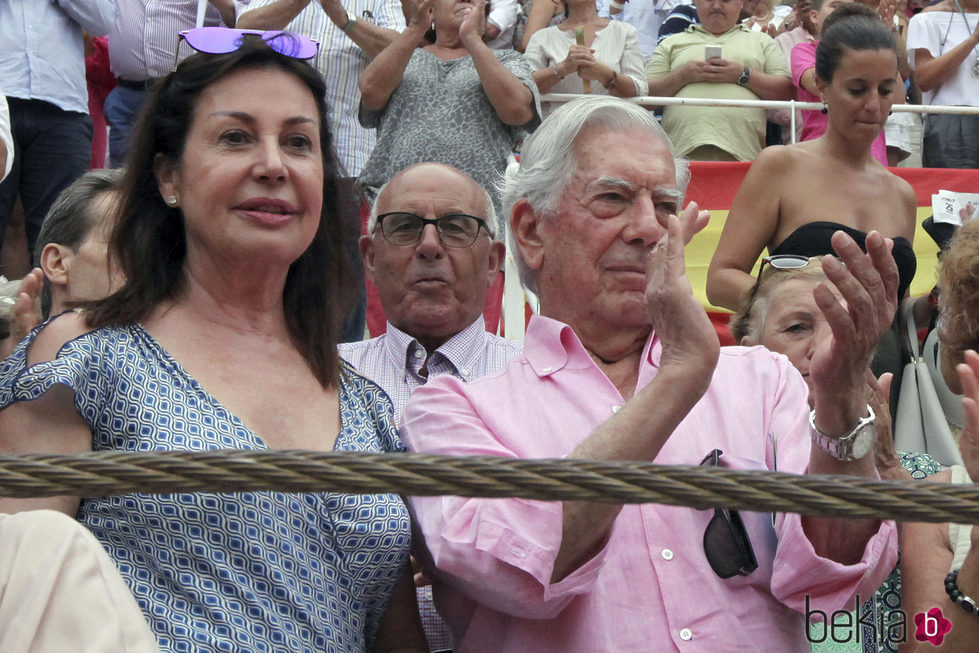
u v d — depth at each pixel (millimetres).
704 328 2969
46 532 2369
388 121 6539
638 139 3514
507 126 6555
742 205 5820
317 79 3445
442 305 4855
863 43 5703
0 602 2275
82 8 7246
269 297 3289
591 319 3480
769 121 8492
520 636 3053
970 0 9219
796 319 4320
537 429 3271
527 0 9211
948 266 4016
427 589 3936
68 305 3260
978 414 2865
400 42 6469
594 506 2902
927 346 4672
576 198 3482
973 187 7730
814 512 2002
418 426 3314
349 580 3049
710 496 1989
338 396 3352
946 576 3289
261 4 7484
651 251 3434
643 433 2896
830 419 2936
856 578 2980
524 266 3680
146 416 2980
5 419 2943
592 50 8383
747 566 3039
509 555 2873
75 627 2260
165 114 3354
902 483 2018
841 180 5773
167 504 2869
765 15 9797
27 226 7180
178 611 2812
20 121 7066
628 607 3018
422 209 4879
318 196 3311
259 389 3170
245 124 3271
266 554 2914
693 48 8742
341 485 1933
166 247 3334
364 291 6000
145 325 3199
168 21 7941
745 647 2992
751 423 3275
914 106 8289
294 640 2881
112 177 4918
